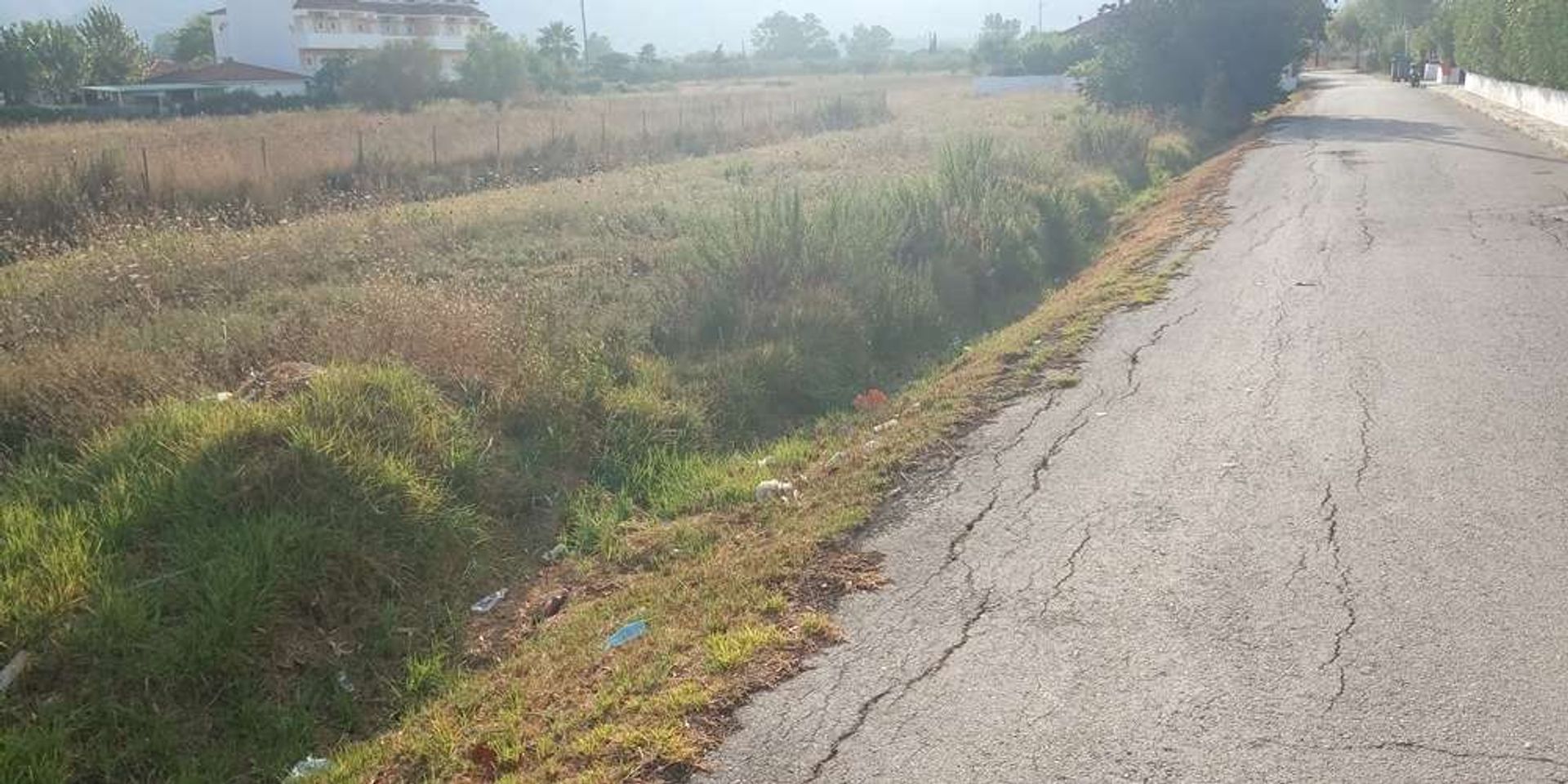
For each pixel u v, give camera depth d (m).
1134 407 7.09
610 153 27.27
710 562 5.54
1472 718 3.62
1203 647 4.16
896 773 3.52
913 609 4.62
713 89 68.12
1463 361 7.50
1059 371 8.05
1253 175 18.05
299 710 4.83
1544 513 5.12
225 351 8.05
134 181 18.25
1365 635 4.16
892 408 8.09
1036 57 58.69
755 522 6.13
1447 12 52.78
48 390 7.16
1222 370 7.73
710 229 11.62
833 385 8.98
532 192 19.64
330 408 6.35
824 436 7.83
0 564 5.00
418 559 5.81
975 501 5.75
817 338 9.43
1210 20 29.11
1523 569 4.60
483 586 5.95
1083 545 5.12
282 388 6.95
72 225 16.31
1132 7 30.14
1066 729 3.70
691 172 21.97
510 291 10.30
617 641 4.80
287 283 11.52
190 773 4.44
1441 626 4.19
